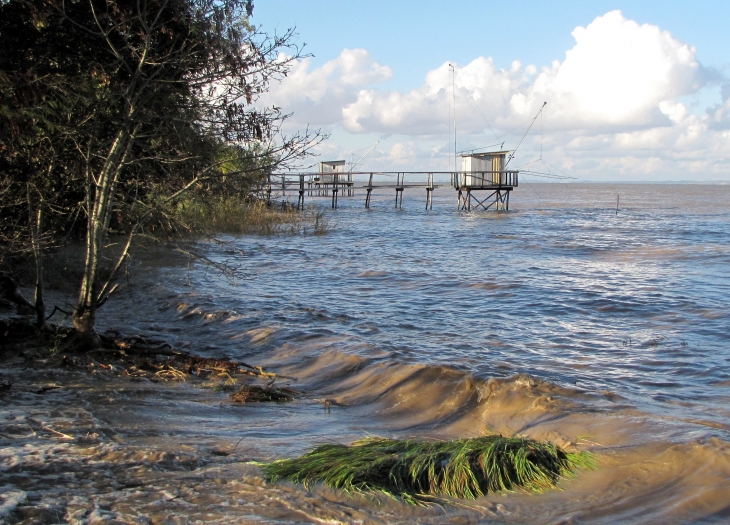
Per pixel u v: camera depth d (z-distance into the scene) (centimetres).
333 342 920
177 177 794
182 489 388
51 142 812
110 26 777
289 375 809
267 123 789
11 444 459
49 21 789
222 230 2717
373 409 675
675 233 3083
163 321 1098
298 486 399
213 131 781
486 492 404
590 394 663
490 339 980
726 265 1880
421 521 358
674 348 926
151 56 770
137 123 793
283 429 579
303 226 3189
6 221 884
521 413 607
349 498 384
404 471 414
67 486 387
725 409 640
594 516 368
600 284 1508
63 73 812
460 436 573
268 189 842
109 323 1048
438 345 931
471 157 4912
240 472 424
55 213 923
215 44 762
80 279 1259
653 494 390
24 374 696
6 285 891
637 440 475
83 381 689
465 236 2912
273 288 1436
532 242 2620
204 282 1475
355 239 2712
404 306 1247
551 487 412
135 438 505
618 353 900
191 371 786
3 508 345
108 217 797
